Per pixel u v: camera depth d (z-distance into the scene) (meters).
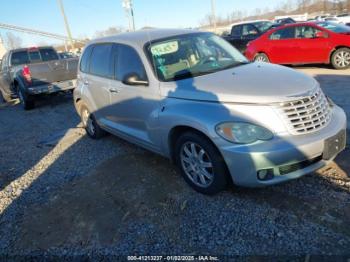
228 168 3.15
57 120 8.05
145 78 3.99
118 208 3.60
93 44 5.40
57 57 11.64
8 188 4.49
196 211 3.35
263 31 13.99
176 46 4.26
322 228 2.85
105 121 5.31
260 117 3.04
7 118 9.12
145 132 4.26
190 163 3.62
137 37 4.46
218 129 3.09
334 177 3.57
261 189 3.54
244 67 4.03
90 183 4.26
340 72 9.15
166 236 3.06
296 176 3.08
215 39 4.74
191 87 3.54
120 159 4.88
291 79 3.43
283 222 3.00
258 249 2.74
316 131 3.14
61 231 3.35
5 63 10.98
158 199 3.65
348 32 9.55
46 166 5.08
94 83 5.20
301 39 10.12
